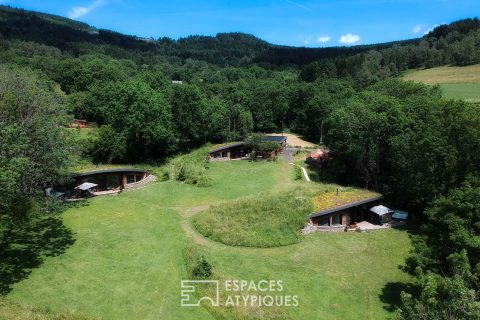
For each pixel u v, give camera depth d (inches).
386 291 1171.3
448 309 664.4
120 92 2445.9
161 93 2851.9
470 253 974.4
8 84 1556.3
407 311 719.1
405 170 1807.3
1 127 1109.7
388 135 2031.3
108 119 2618.1
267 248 1419.8
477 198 1045.8
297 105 4333.2
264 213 1628.9
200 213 1718.8
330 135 2458.2
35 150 1348.4
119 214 1681.8
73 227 1512.1
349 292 1157.1
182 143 3024.1
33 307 967.0
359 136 2085.4
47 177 1444.4
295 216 1592.0
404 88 2637.8
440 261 1053.8
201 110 2918.3
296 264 1310.3
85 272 1178.0
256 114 4158.5
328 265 1317.7
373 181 2148.1
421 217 1781.5
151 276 1170.6
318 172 2613.2
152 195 1980.8
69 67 4340.6
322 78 5137.8
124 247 1352.1
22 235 1407.5
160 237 1456.7
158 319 970.1
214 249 1381.6
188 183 2212.1
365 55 6225.4
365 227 1668.3
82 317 933.8
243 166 2778.1
